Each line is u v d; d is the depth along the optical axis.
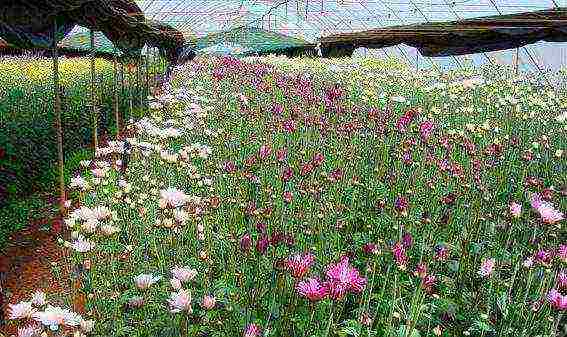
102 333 3.06
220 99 9.90
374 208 4.71
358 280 2.45
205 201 4.43
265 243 3.27
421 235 4.22
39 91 12.76
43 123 9.55
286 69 15.92
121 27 11.10
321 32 25.45
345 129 6.13
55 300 3.69
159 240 3.93
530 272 3.28
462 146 5.51
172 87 14.23
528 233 4.08
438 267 3.92
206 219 4.18
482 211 4.42
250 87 11.21
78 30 27.91
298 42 33.75
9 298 4.50
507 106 7.67
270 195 4.60
